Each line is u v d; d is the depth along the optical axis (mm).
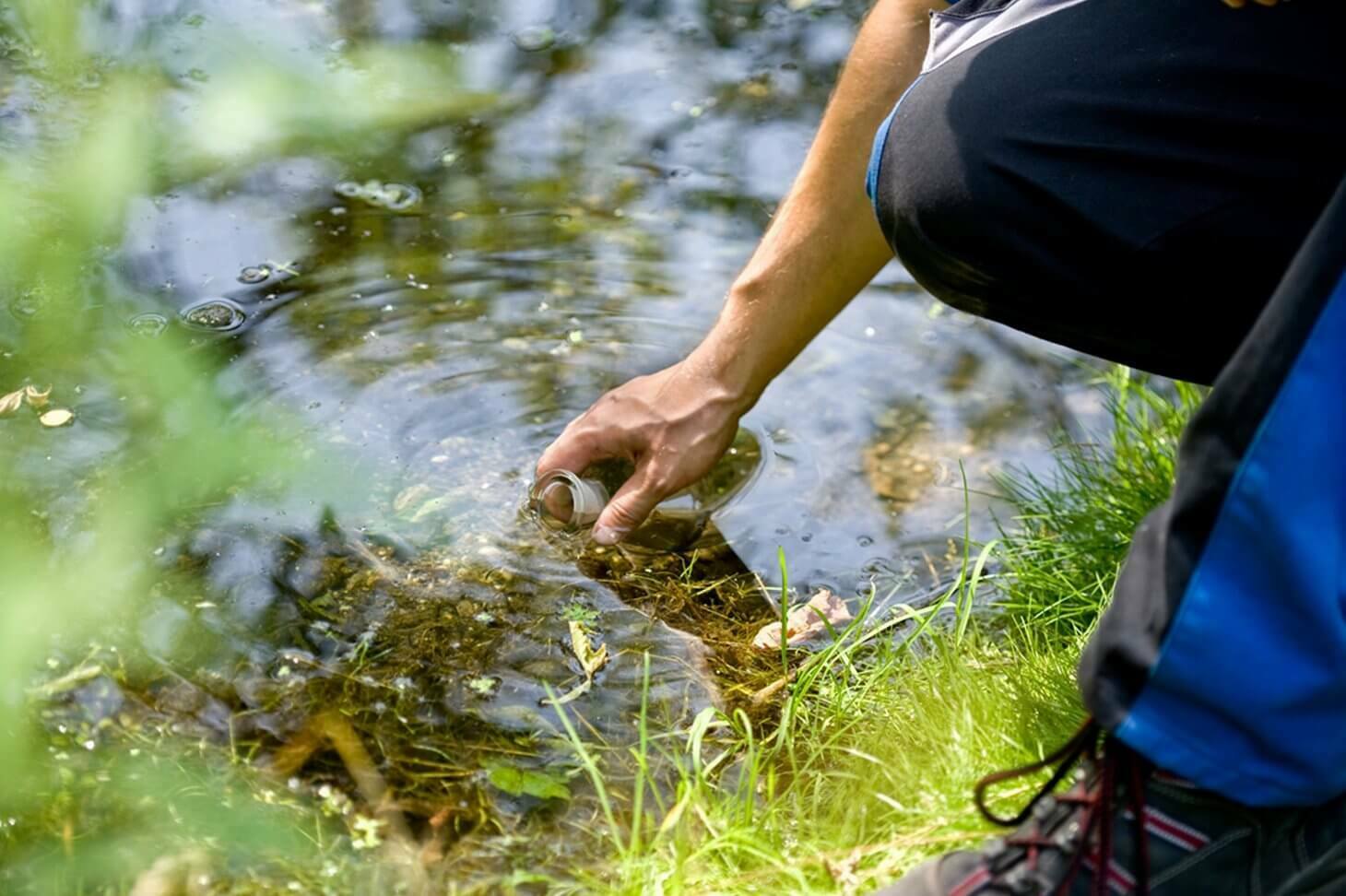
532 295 2551
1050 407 2379
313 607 1881
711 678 1844
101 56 3139
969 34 1584
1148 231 1396
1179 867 1202
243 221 2686
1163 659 1124
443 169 2918
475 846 1550
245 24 3359
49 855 1470
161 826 1517
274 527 1997
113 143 1514
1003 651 1835
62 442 2070
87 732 1637
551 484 2027
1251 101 1352
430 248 2668
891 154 1551
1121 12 1440
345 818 1577
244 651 1794
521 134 3055
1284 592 1086
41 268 2254
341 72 3197
